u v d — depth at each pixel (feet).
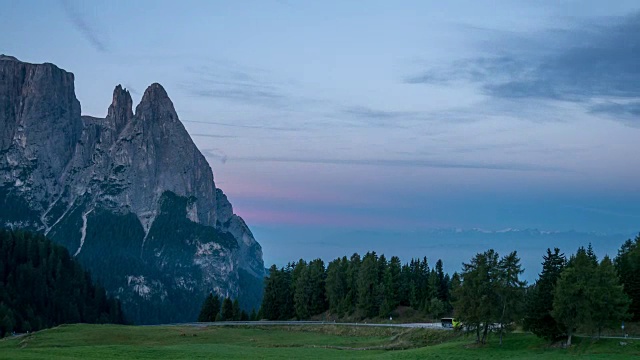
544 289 348.18
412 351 347.36
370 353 353.31
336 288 623.77
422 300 594.24
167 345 414.82
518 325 401.90
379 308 587.68
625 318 361.71
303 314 631.56
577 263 332.19
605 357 291.38
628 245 493.77
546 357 300.40
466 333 394.11
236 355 326.44
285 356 327.88
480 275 354.33
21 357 276.21
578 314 324.19
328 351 367.86
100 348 342.44
